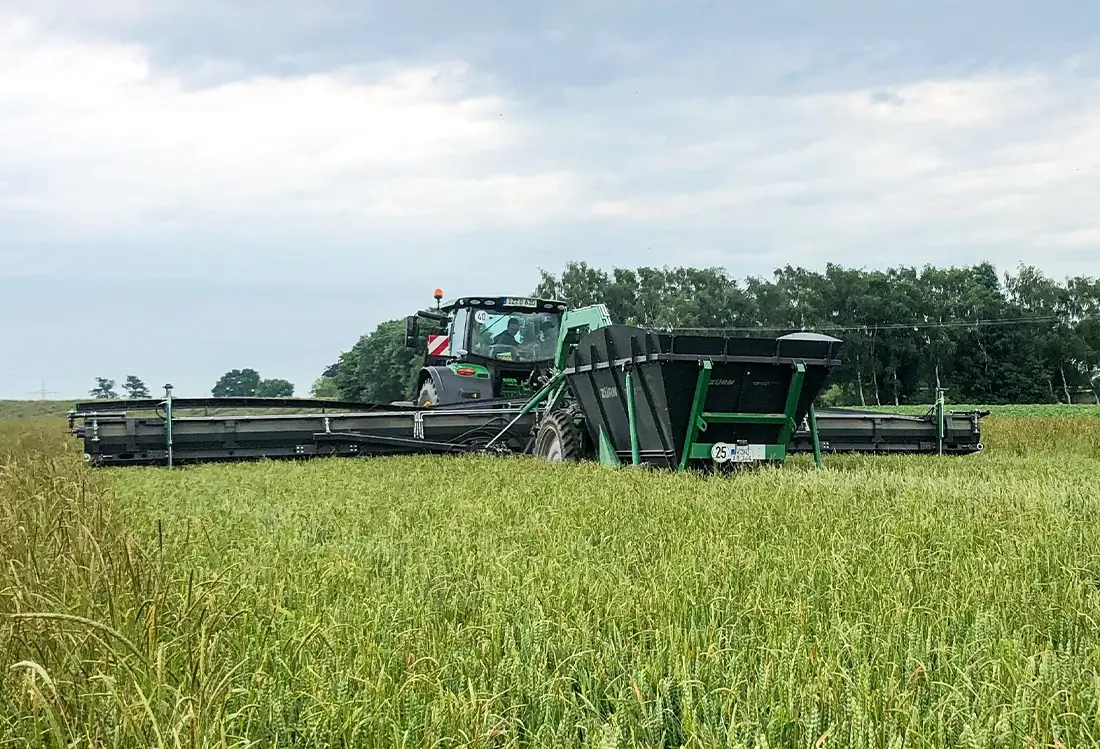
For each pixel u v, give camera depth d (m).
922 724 3.14
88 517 6.72
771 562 5.68
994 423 25.67
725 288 82.38
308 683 3.58
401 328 89.38
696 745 2.97
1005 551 5.95
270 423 15.14
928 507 7.84
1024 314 84.56
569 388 14.35
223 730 2.84
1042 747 2.96
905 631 4.08
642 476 10.72
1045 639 4.26
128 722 2.89
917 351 84.19
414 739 3.13
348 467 12.80
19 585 4.21
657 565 5.58
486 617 4.44
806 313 82.00
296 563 5.83
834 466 12.87
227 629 4.04
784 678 3.50
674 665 3.69
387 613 4.53
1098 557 5.76
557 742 3.15
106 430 14.38
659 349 11.52
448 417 15.93
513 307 18.48
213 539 6.65
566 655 3.91
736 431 11.96
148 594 4.41
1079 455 16.77
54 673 3.45
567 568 5.42
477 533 7.06
